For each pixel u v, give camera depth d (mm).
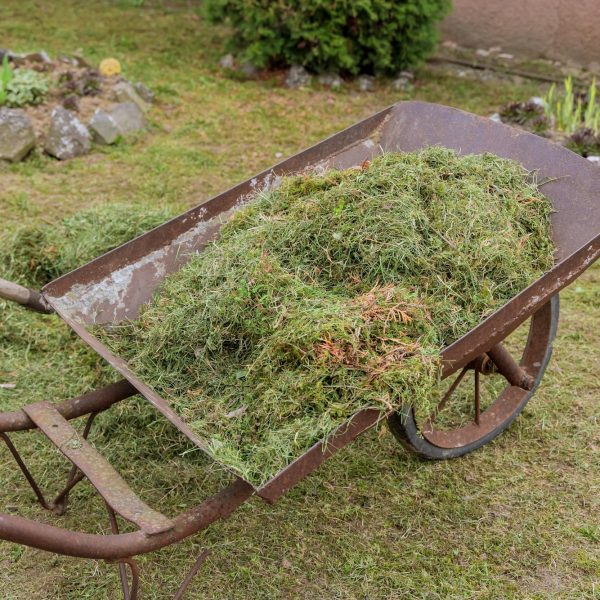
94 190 6031
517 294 2938
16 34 9039
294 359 2865
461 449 3748
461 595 3092
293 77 8109
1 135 6270
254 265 3182
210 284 3240
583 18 7996
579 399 4137
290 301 3043
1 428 2830
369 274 3145
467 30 8750
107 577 3150
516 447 3854
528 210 3514
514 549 3295
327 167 3865
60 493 3363
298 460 2463
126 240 4750
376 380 2697
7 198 5828
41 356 4367
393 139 4016
